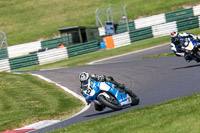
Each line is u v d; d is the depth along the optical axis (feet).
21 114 139.95
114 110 111.04
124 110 103.09
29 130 115.55
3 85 209.77
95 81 101.09
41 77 246.27
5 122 129.49
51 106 151.84
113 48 382.42
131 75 199.62
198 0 562.25
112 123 76.02
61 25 565.53
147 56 274.98
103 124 77.56
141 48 335.06
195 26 388.98
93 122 86.33
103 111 118.83
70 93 182.29
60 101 162.09
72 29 395.96
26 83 216.54
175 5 561.43
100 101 99.81
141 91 149.28
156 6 572.51
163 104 96.68
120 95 102.58
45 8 646.33
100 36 441.68
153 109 86.99
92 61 316.19
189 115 65.92
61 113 137.59
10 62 350.23
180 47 157.07
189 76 151.23
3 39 447.83
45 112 140.87
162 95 123.34
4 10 650.84
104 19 507.30
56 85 208.95
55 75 248.73
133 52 323.16
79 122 100.22
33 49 460.14
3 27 585.63
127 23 431.84
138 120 72.74
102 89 99.40
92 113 121.08
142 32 396.16
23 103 159.94
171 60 221.87
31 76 251.80
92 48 389.60
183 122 60.95
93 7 621.72
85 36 402.31
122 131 64.69
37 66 347.77
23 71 312.29
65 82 215.92
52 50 368.68
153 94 131.54
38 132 101.55
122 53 330.54
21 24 593.01
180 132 55.77
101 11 538.47
